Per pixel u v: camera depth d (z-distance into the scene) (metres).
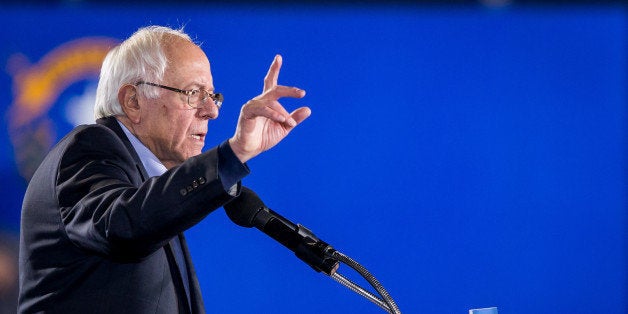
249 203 6.25
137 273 5.90
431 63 15.38
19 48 14.06
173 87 6.84
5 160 13.88
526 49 15.59
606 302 15.61
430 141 15.34
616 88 15.69
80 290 5.83
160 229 5.08
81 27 14.26
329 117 15.21
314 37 15.20
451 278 15.33
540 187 15.52
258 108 4.97
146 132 6.89
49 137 13.98
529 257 15.47
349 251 15.19
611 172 15.63
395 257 15.24
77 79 14.14
